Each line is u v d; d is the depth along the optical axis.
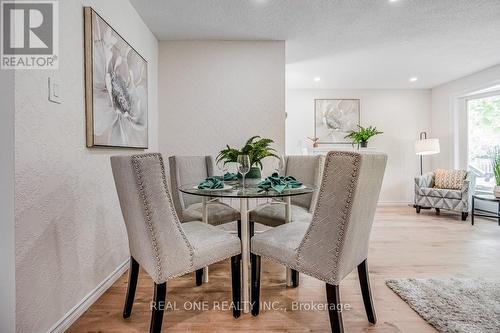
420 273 2.10
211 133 3.07
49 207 1.32
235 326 1.45
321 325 1.46
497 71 3.82
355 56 3.51
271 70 3.06
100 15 1.81
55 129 1.36
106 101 1.82
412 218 4.02
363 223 1.29
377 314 1.56
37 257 1.24
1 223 1.11
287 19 2.58
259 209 2.13
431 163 5.18
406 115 5.21
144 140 2.52
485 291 1.78
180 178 2.30
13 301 1.12
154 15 2.49
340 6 2.35
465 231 3.30
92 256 1.70
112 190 1.96
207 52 3.05
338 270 1.20
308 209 2.24
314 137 5.24
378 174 1.30
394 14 2.47
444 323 1.44
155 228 1.20
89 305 1.64
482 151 4.34
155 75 2.96
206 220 1.90
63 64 1.42
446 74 4.28
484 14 2.46
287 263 1.36
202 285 1.92
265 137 3.07
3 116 1.11
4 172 1.11
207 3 2.31
